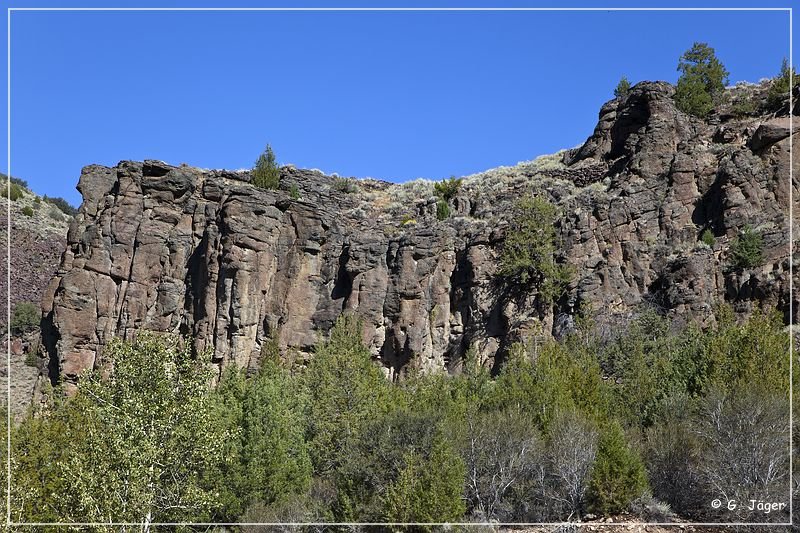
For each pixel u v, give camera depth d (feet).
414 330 205.16
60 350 209.05
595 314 185.78
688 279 183.62
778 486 104.37
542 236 200.44
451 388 155.74
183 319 213.66
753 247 180.75
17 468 110.01
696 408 123.13
